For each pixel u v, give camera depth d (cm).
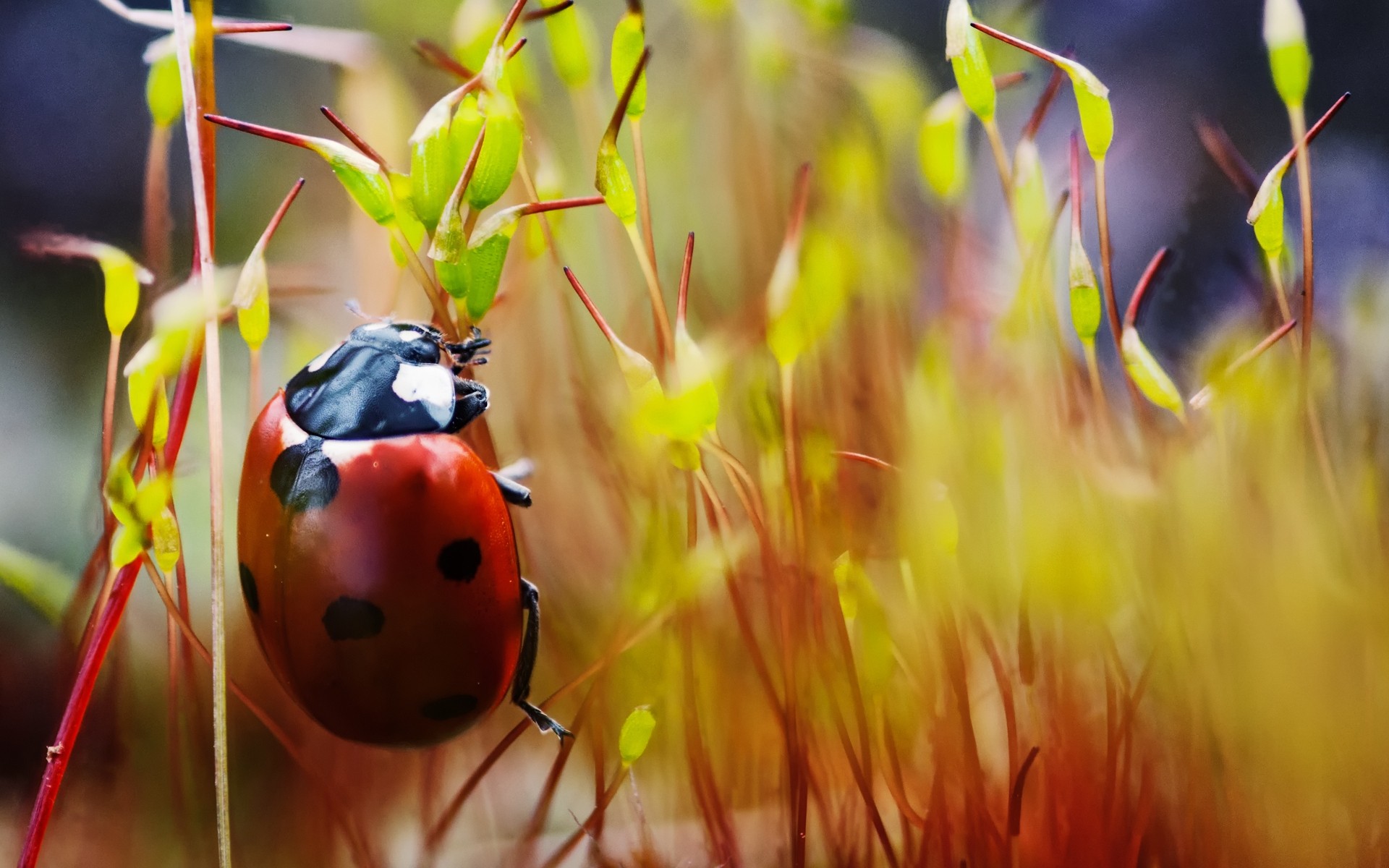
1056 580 7
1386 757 7
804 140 7
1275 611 7
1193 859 7
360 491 7
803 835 7
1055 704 7
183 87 6
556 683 7
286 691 7
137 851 7
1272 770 7
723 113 7
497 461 7
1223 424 7
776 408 7
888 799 7
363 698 7
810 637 7
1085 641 7
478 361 7
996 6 7
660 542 7
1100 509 7
